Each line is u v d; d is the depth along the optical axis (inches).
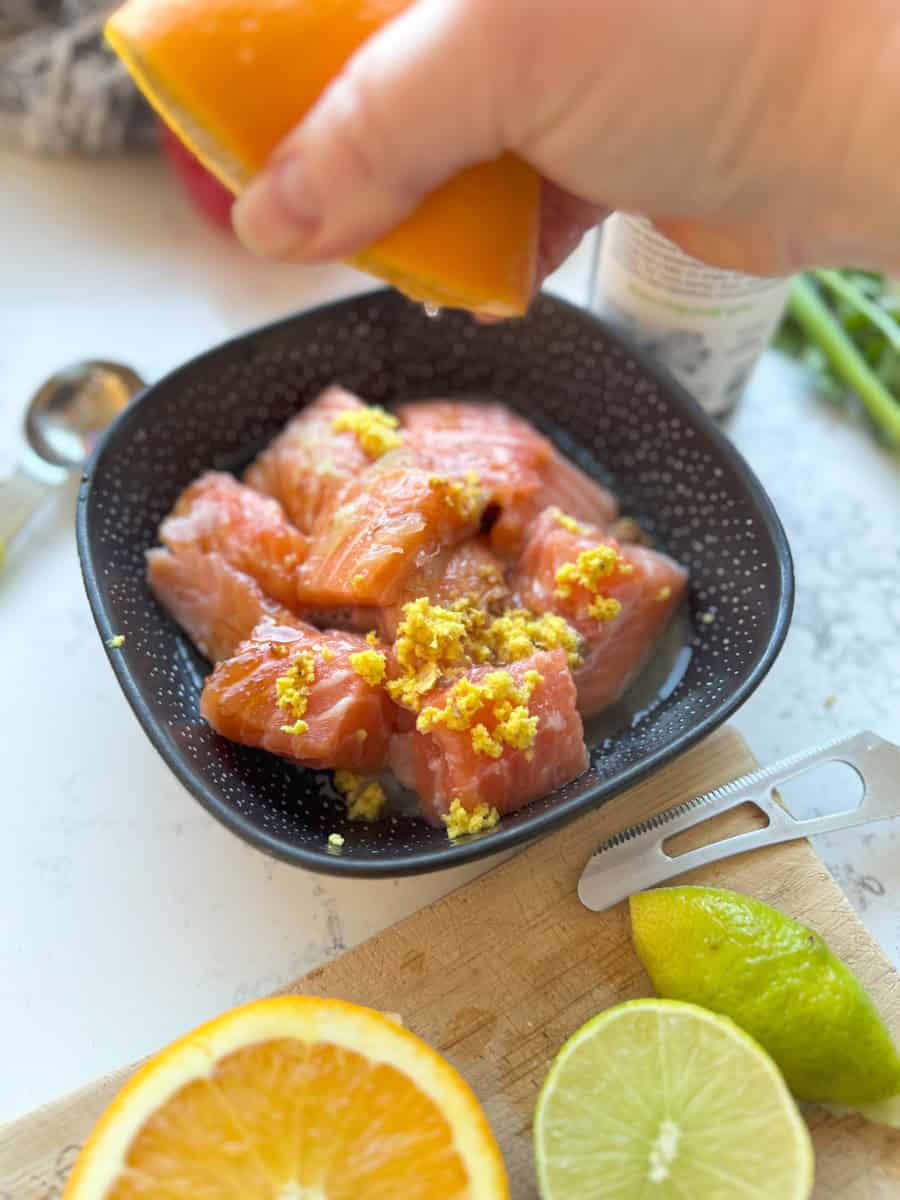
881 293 11.0
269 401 9.5
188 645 8.6
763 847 7.6
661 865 7.4
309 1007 6.4
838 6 5.1
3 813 8.1
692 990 6.7
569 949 7.2
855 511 10.0
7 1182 6.4
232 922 7.7
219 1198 6.1
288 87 4.9
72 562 9.5
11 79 12.0
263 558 8.4
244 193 5.2
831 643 9.2
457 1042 6.9
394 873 6.5
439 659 7.6
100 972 7.5
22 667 8.9
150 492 8.8
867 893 7.8
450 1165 6.1
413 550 7.8
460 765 7.2
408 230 5.4
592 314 9.2
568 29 4.9
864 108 5.3
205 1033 6.3
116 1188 6.0
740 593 8.3
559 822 6.7
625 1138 6.2
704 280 8.9
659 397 9.0
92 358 10.6
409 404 9.8
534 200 5.8
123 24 4.8
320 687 7.5
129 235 11.9
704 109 5.3
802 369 11.1
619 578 8.2
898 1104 6.5
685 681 8.4
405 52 4.8
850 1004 6.4
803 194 5.9
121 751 8.5
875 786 7.7
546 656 7.6
